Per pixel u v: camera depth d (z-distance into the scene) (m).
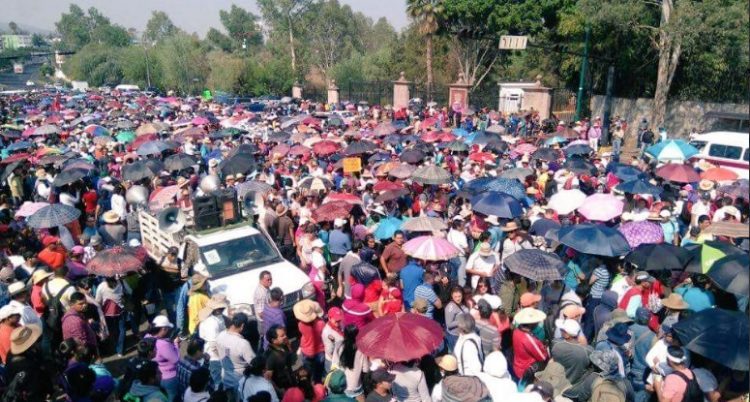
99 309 8.26
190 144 19.38
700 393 5.38
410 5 46.81
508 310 7.90
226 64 61.38
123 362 8.67
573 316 6.74
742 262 5.31
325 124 26.61
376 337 5.84
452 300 7.48
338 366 6.55
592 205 10.74
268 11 82.06
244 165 14.67
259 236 10.23
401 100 42.59
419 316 6.21
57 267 8.43
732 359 5.20
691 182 13.06
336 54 84.12
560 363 5.90
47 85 96.56
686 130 24.92
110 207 13.67
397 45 63.44
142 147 17.66
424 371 6.76
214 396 5.48
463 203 12.24
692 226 10.66
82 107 40.34
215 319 7.34
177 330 8.60
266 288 8.24
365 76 62.34
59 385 6.25
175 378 6.39
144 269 9.26
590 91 35.81
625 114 31.83
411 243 8.96
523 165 15.65
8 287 7.72
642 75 32.38
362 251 9.46
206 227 10.30
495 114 31.23
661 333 6.73
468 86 38.06
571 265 8.69
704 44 16.58
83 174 13.26
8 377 6.14
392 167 14.40
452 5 42.19
